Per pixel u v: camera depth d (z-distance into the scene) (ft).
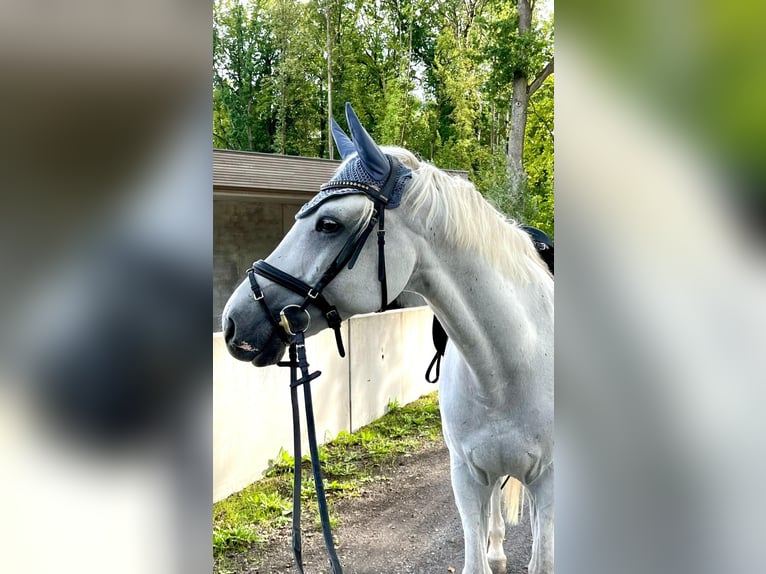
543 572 4.80
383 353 14.34
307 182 20.07
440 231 4.33
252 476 10.12
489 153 16.05
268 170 20.01
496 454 4.70
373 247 4.25
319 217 4.25
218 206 18.52
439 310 4.55
